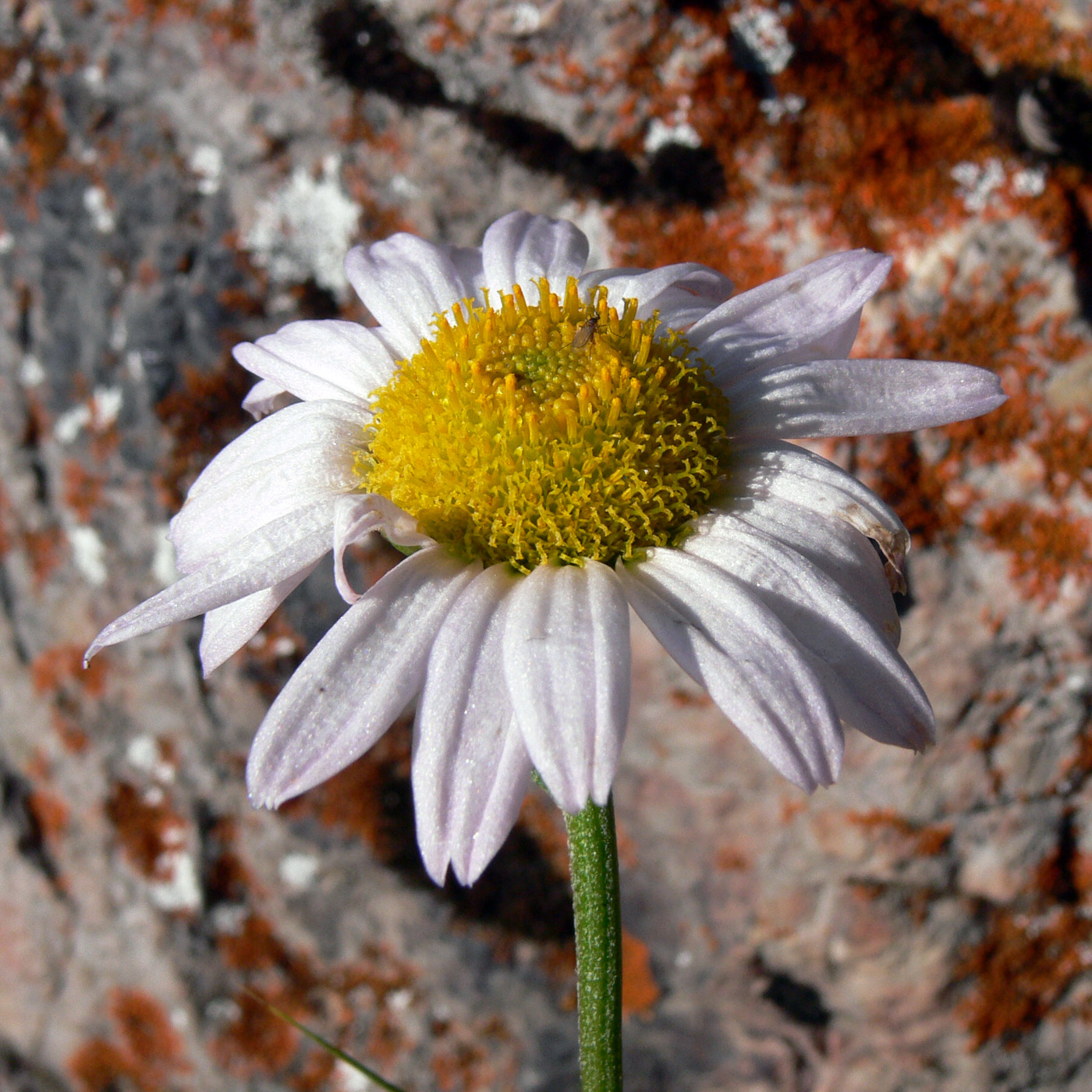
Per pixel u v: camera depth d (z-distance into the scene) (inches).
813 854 6.2
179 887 6.7
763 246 6.1
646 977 6.5
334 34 6.2
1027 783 6.1
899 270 6.0
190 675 6.5
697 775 6.2
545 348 4.8
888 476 6.0
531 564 4.6
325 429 4.9
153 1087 7.0
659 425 4.7
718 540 4.6
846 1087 6.4
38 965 7.1
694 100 6.1
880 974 6.3
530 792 6.4
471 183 6.2
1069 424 5.9
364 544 6.3
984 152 6.0
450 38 6.1
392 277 5.2
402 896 6.5
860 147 6.0
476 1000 6.6
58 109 6.4
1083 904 6.2
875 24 6.0
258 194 6.3
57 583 6.6
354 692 4.4
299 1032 6.7
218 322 6.3
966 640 6.0
